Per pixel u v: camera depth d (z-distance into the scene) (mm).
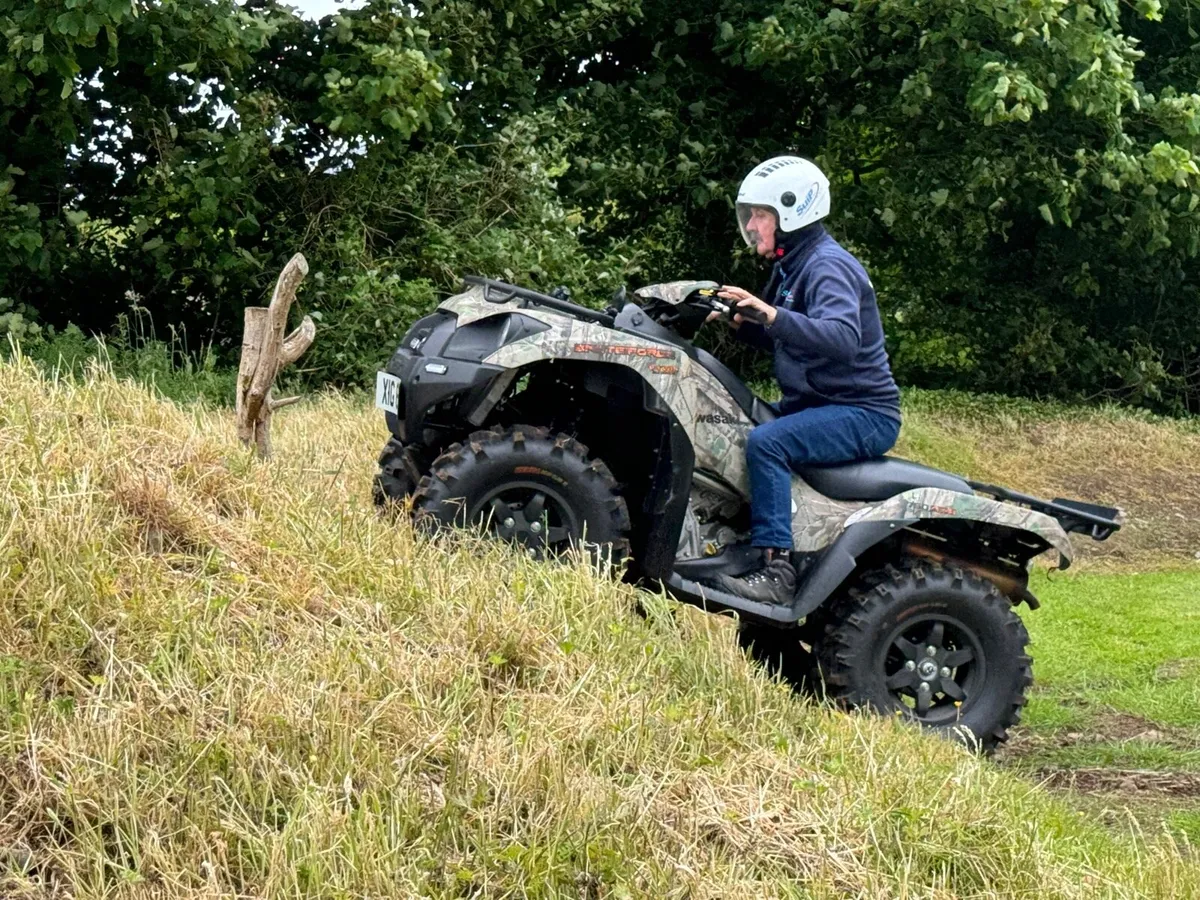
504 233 14172
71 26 11289
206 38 12344
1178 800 5754
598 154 16547
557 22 15992
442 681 4434
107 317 14023
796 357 6023
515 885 3604
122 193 13812
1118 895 4199
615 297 6215
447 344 5758
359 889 3463
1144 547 13117
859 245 17578
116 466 4969
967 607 6012
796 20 15820
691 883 3811
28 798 3545
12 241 12188
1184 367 19422
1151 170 15547
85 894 3307
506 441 5637
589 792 3990
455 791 3900
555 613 4984
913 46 16078
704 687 5004
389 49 13219
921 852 4199
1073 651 8359
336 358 13266
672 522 5836
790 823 4219
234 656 4227
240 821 3615
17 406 5281
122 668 4027
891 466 6133
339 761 3885
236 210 13438
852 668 5934
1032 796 5012
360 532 5332
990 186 16141
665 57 17078
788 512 5879
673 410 5812
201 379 12297
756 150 16969
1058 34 14828
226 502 5258
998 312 18250
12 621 4086
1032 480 14641
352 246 13680
